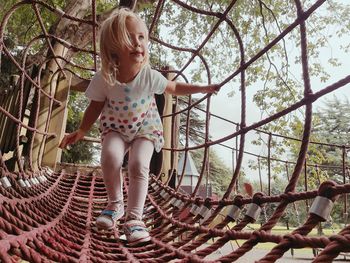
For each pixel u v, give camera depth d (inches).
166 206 120.3
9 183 79.4
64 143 98.0
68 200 116.4
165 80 93.5
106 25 87.1
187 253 54.8
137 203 83.2
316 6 48.0
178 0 97.1
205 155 107.0
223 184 986.1
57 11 122.9
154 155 199.0
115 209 86.3
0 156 87.5
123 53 87.4
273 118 61.6
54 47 205.0
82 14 312.8
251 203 61.5
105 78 87.7
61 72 208.8
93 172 192.9
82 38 308.2
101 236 81.0
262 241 42.5
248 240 44.6
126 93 90.8
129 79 90.3
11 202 61.9
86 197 136.6
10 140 178.2
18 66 115.5
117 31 85.5
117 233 84.7
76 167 193.3
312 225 38.8
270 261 34.0
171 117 207.2
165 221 100.3
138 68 90.4
